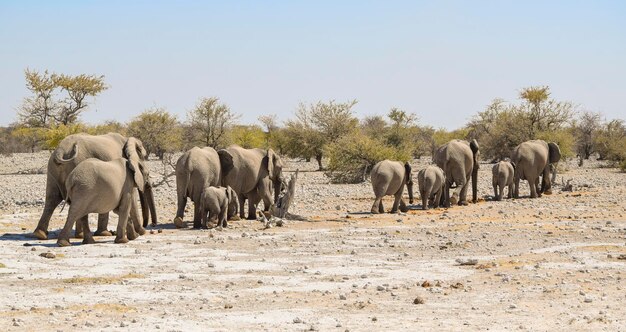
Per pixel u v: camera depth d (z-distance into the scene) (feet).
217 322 40.11
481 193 139.95
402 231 80.18
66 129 198.70
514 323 39.81
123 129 261.65
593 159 299.58
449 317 41.37
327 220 91.66
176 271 55.98
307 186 155.33
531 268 56.75
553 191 142.61
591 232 77.97
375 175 100.68
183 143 260.01
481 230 81.20
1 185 165.89
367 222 89.81
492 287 49.90
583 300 45.39
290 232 79.82
